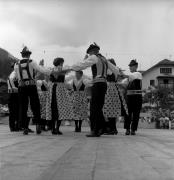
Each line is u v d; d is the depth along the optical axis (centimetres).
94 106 919
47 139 773
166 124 2239
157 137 962
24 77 975
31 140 736
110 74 1087
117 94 1094
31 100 988
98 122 919
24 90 973
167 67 6950
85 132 1203
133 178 337
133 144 686
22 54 991
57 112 1018
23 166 389
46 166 391
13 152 508
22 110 968
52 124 1022
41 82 1178
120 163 423
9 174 344
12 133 1027
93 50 935
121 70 962
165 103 5350
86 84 1273
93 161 434
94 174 351
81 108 1273
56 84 1024
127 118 1108
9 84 1174
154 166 405
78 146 616
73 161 430
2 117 2475
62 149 560
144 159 461
